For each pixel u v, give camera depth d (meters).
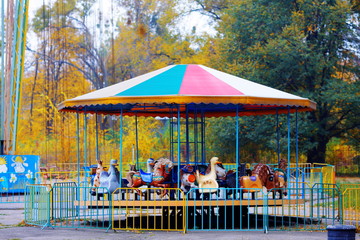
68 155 40.56
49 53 48.69
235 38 38.78
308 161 39.28
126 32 53.88
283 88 37.44
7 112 28.03
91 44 49.75
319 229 13.66
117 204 13.95
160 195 13.88
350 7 38.09
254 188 13.67
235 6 38.88
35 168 26.23
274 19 36.94
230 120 36.34
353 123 39.00
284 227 14.43
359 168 40.41
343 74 42.34
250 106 17.45
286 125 35.12
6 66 28.23
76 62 49.56
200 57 49.53
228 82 14.94
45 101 45.59
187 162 15.38
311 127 36.41
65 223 15.26
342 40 38.88
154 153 40.03
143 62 53.53
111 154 39.69
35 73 47.41
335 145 42.81
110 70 51.25
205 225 15.19
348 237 10.27
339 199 14.86
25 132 45.09
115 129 43.97
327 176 23.75
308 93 36.16
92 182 15.60
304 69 36.16
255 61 36.88
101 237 12.54
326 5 37.25
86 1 50.56
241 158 39.56
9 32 28.38
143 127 40.50
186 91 13.85
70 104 14.93
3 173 25.52
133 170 14.69
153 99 13.62
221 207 16.09
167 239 12.16
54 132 42.38
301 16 36.88
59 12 51.09
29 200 15.64
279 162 16.42
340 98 35.00
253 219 16.55
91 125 42.16
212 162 14.12
